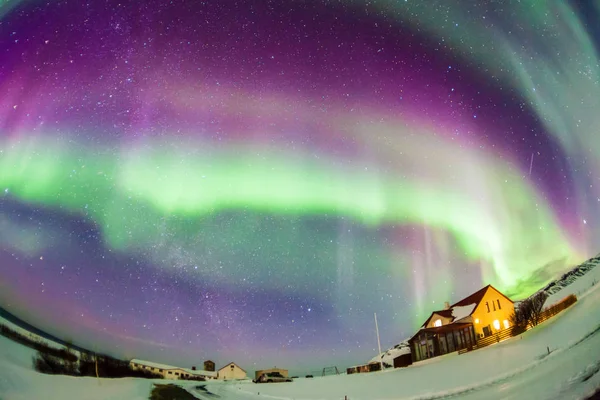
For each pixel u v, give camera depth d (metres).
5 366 22.84
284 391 27.22
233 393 26.95
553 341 25.47
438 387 23.64
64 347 25.94
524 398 18.38
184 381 28.23
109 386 24.75
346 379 28.92
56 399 21.73
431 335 30.61
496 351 27.28
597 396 16.30
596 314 26.44
